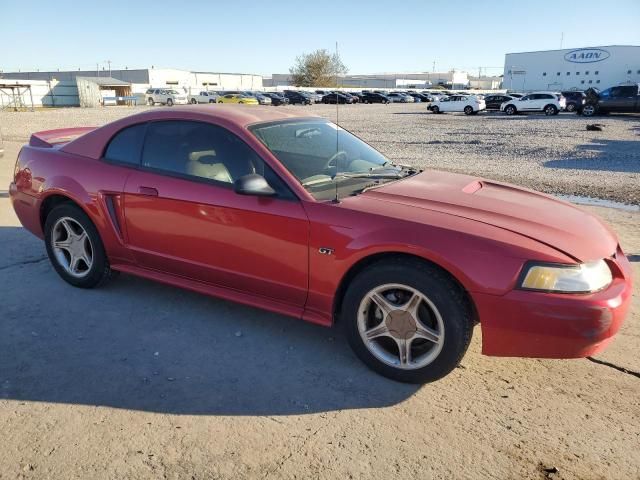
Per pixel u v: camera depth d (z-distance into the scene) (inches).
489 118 1232.2
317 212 123.0
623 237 233.6
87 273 169.0
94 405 112.7
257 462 96.4
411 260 115.1
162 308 160.2
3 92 1962.4
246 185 123.7
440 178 150.8
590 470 95.0
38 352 133.6
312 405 113.7
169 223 145.5
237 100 1972.2
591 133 794.8
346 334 127.1
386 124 1026.7
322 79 2427.4
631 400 115.6
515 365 130.0
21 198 179.9
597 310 103.1
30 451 98.6
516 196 139.9
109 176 156.7
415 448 100.3
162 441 101.7
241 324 151.0
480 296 108.0
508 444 101.6
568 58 2783.0
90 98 2143.2
